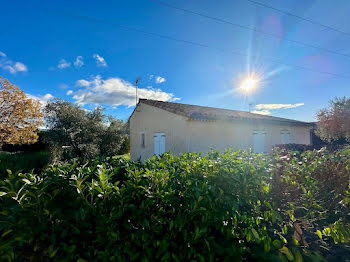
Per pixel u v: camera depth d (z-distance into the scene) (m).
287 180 2.02
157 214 1.31
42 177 1.66
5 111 11.06
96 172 1.69
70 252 1.22
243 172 1.78
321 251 1.81
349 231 1.72
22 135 11.28
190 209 1.36
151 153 11.46
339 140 15.58
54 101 13.50
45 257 1.30
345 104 14.92
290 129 13.53
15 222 1.21
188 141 8.66
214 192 1.55
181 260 1.28
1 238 1.21
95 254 1.26
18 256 1.26
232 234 1.48
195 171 1.81
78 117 13.33
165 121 10.30
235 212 1.55
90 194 1.37
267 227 1.89
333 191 2.16
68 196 1.35
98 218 1.25
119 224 1.30
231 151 2.54
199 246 1.34
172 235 1.31
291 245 1.77
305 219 1.97
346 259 1.69
